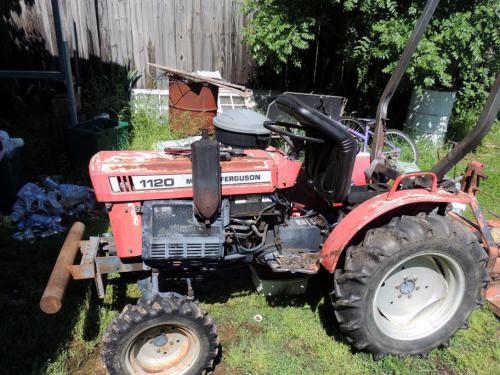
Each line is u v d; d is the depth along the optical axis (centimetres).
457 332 307
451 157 278
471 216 458
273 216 287
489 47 604
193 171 239
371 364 276
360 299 260
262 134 304
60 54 527
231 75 794
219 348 282
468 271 277
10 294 324
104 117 562
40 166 535
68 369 264
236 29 764
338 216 311
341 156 253
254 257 292
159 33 729
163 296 244
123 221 254
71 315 303
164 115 681
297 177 316
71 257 268
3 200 437
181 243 248
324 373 268
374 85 673
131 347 238
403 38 546
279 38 598
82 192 440
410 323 288
